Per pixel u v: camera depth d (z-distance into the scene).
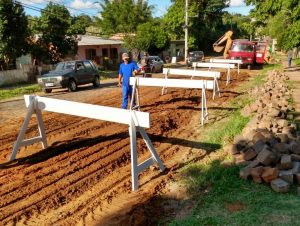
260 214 4.90
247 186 5.80
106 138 8.83
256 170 5.90
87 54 40.03
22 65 27.52
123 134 9.16
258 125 8.37
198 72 14.26
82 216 5.08
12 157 7.26
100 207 5.33
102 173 6.62
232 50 29.58
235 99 13.96
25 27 25.25
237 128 9.13
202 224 4.71
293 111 11.16
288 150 6.70
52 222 4.95
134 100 11.96
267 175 5.77
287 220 4.72
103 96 16.23
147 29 44.84
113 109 6.11
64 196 5.71
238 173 6.28
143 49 44.16
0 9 23.52
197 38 63.59
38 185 6.09
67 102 6.73
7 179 6.34
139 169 6.03
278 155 6.33
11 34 24.52
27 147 8.10
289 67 30.17
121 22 58.47
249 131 7.91
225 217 4.88
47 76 18.27
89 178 6.39
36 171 6.71
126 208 5.26
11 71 25.86
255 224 4.66
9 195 5.73
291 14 22.86
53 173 6.61
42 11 28.88
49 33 29.78
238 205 5.21
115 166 7.00
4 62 26.95
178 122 10.38
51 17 29.48
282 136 7.33
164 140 8.59
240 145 7.35
